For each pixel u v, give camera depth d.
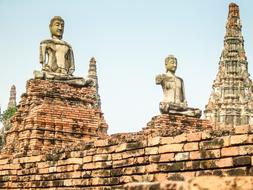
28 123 19.03
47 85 19.97
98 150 14.31
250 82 69.12
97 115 20.17
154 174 12.21
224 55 69.88
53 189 15.68
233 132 10.46
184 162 11.45
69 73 21.19
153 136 12.52
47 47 20.98
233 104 67.06
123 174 13.26
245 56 69.88
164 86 26.33
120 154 13.51
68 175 15.21
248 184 4.31
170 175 11.77
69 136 19.28
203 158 10.99
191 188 4.39
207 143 10.97
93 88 20.88
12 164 17.64
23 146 18.67
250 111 67.31
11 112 54.97
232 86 68.12
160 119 24.25
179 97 26.33
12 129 19.95
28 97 19.98
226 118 66.69
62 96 19.89
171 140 11.94
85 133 19.59
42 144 18.75
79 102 20.14
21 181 17.09
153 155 12.38
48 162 16.14
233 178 4.38
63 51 21.17
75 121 19.59
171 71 26.61
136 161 12.89
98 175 14.11
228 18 71.25
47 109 19.30
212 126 25.25
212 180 4.40
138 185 4.77
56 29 21.38
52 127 19.12
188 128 24.48
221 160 10.56
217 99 68.19
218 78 69.56
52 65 20.91
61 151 15.70
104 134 20.02
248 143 10.08
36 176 16.50
